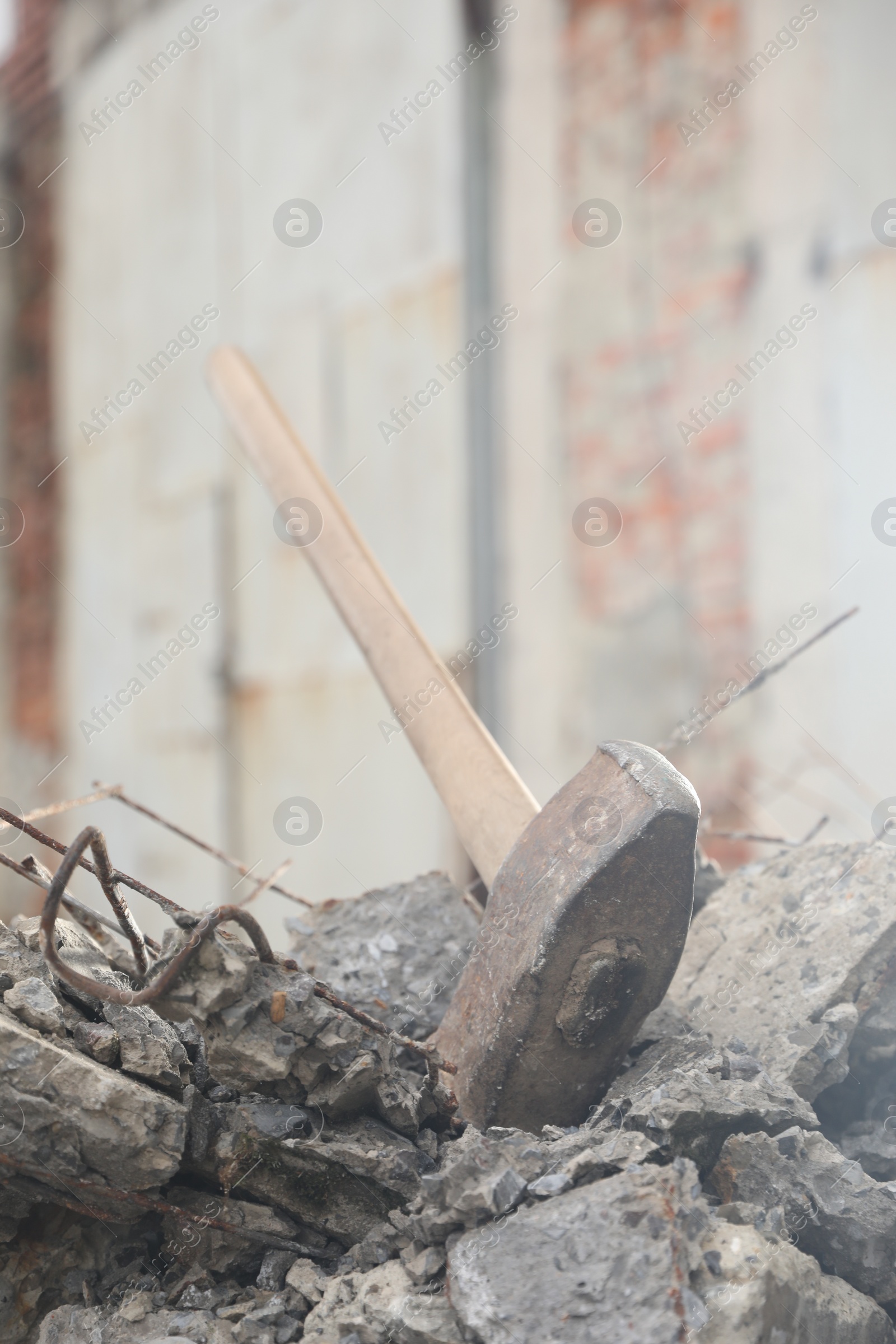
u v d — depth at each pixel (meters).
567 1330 1.23
